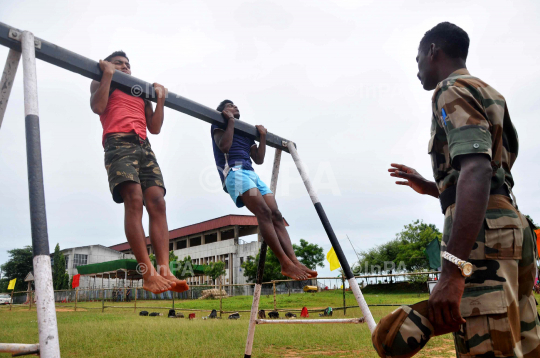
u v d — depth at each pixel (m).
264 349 5.25
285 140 3.32
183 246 36.28
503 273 1.37
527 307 1.52
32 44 1.84
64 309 18.77
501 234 1.39
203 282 31.47
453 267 1.24
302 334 6.59
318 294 25.27
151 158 2.29
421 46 1.87
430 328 1.27
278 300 20.81
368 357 4.59
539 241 10.42
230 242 33.78
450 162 1.40
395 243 35.97
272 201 3.11
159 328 7.93
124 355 4.78
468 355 1.35
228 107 3.11
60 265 29.59
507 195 1.53
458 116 1.39
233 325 8.54
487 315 1.33
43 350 1.31
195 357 4.63
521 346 1.51
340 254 2.64
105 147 2.18
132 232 1.99
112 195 2.09
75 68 2.10
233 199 3.03
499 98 1.52
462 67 1.75
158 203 2.21
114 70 2.18
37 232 1.45
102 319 11.42
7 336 6.71
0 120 1.92
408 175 2.34
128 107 2.25
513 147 1.65
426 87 1.87
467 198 1.26
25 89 1.70
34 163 1.56
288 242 3.03
